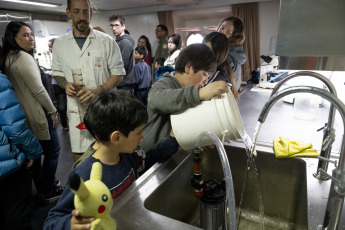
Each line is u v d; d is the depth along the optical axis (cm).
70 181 36
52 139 182
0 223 137
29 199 145
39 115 167
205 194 74
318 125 142
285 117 158
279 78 281
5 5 534
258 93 229
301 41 49
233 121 74
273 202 104
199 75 94
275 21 493
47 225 59
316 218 72
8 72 155
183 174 96
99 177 45
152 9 602
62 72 167
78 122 161
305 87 61
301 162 97
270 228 101
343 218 66
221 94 75
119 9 647
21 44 160
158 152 98
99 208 41
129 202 71
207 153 115
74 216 41
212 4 529
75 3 146
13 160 123
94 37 160
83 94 148
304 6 47
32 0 475
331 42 47
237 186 111
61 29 652
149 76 326
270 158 103
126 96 69
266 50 516
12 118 119
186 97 75
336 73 154
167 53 454
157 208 80
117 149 73
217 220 75
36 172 187
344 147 57
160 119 94
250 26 504
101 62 162
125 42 271
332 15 45
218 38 131
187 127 78
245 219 106
